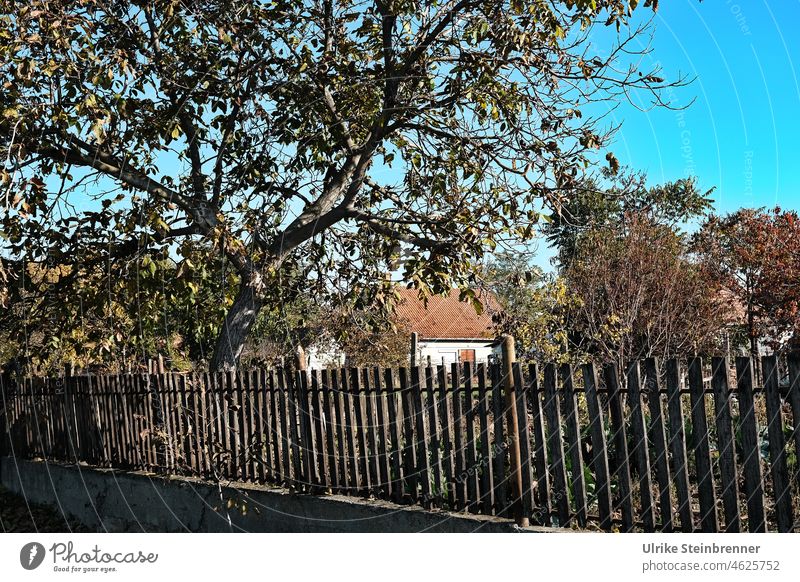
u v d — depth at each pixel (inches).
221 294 408.2
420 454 238.2
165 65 368.2
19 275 372.5
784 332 780.6
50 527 370.0
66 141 350.6
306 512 268.5
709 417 268.5
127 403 358.6
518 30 342.3
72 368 437.7
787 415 244.2
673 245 592.7
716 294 705.0
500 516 217.9
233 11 360.5
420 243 389.1
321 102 405.1
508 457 217.8
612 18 341.1
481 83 353.7
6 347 523.5
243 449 300.0
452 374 230.1
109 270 352.8
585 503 200.2
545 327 462.3
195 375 323.9
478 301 362.6
